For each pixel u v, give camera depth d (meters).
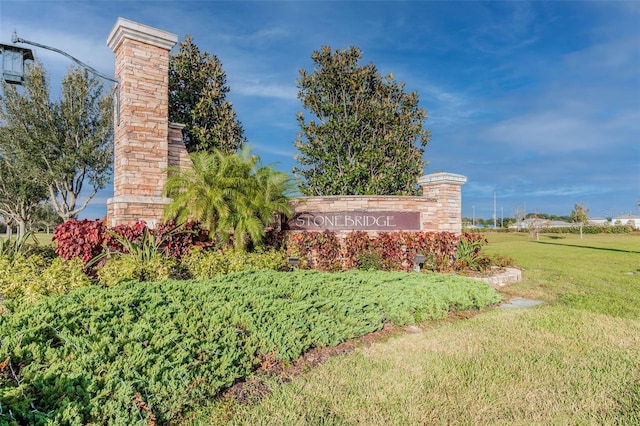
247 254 7.64
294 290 5.13
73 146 16.25
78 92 16.36
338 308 4.66
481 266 9.08
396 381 3.32
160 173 8.87
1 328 2.94
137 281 5.01
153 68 8.91
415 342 4.36
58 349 2.77
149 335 3.23
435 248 8.96
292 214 10.03
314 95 13.81
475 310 5.97
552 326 5.04
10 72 7.51
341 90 13.77
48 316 3.18
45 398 2.30
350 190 13.47
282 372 3.46
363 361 3.77
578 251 17.86
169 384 2.73
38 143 15.35
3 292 5.00
